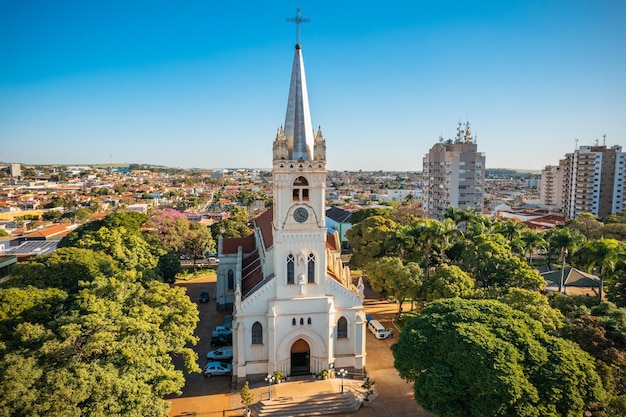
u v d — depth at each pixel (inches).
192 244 4402.1
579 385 1555.1
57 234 5300.2
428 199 7066.9
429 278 2790.4
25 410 1347.2
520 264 2928.2
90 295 1870.1
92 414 1433.3
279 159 2133.4
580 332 1913.1
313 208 2203.5
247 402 1923.0
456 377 1606.8
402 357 1814.7
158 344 1830.7
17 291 1953.7
